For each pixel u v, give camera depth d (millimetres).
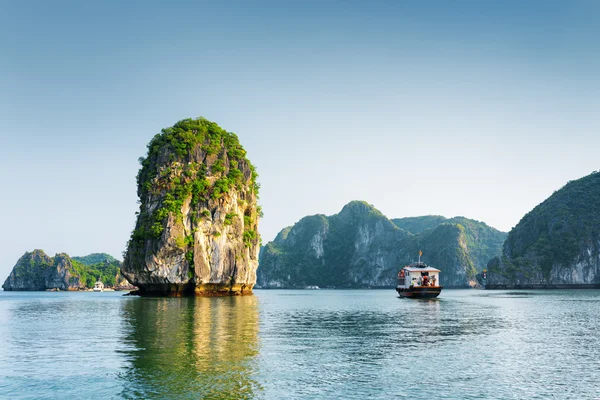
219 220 102250
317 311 64812
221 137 112188
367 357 26625
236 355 26375
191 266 97312
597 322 47062
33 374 21969
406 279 109688
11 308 68625
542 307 72562
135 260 98812
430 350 29141
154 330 37062
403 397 18797
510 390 19906
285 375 22000
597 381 21422
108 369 22844
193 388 19641
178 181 99750
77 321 45500
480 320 49469
